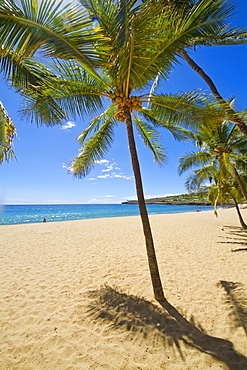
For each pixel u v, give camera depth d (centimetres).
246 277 392
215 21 236
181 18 236
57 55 207
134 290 354
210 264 478
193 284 370
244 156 686
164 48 247
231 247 636
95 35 202
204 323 254
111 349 218
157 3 205
